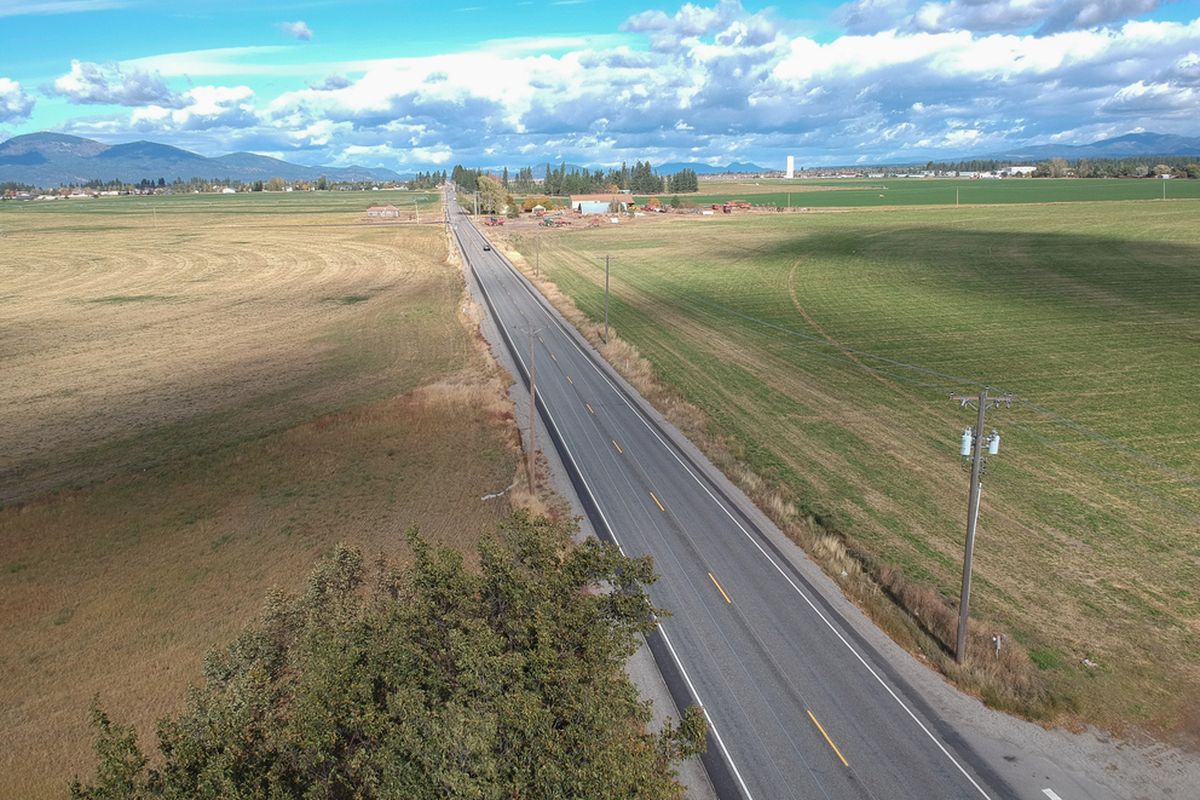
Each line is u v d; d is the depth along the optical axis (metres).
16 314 110.62
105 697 31.84
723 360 78.31
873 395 66.06
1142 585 36.75
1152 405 60.94
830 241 167.25
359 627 21.62
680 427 60.34
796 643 33.41
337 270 146.62
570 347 85.44
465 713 17.36
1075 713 28.66
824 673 31.45
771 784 25.92
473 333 91.50
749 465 52.16
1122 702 29.16
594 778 17.12
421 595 22.09
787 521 43.91
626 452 55.50
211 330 98.75
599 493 48.72
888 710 29.30
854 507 45.41
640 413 63.75
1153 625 33.69
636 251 160.75
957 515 44.06
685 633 34.12
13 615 37.88
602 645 20.89
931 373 71.44
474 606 21.86
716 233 189.50
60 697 31.97
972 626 33.41
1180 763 26.33
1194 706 28.89
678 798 22.95
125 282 138.38
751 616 35.38
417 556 23.98
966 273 122.94
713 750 27.45
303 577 40.09
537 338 89.38
